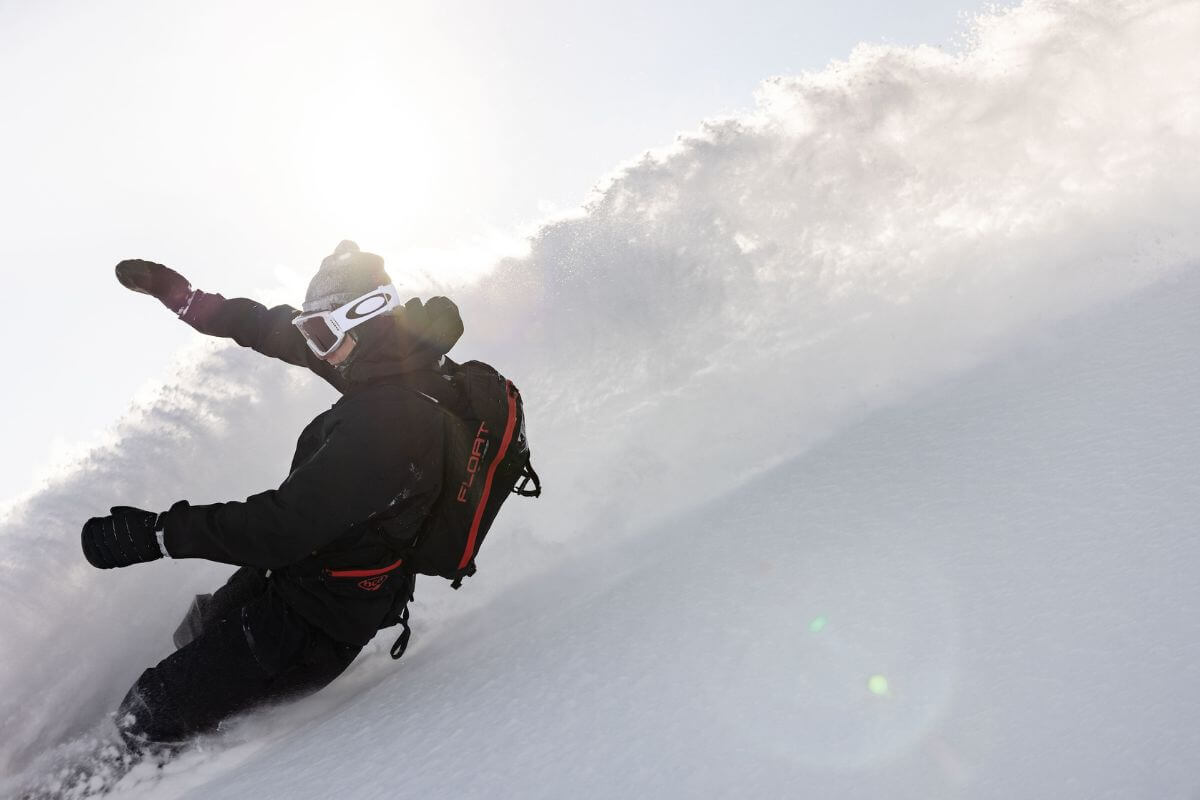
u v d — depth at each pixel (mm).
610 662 1708
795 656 1458
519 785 1373
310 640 2316
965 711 1163
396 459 2164
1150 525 1463
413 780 1530
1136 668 1118
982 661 1260
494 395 2369
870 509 1986
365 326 2184
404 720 1879
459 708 1804
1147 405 1963
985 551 1589
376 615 2352
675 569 2113
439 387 2289
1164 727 998
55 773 2285
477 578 2887
